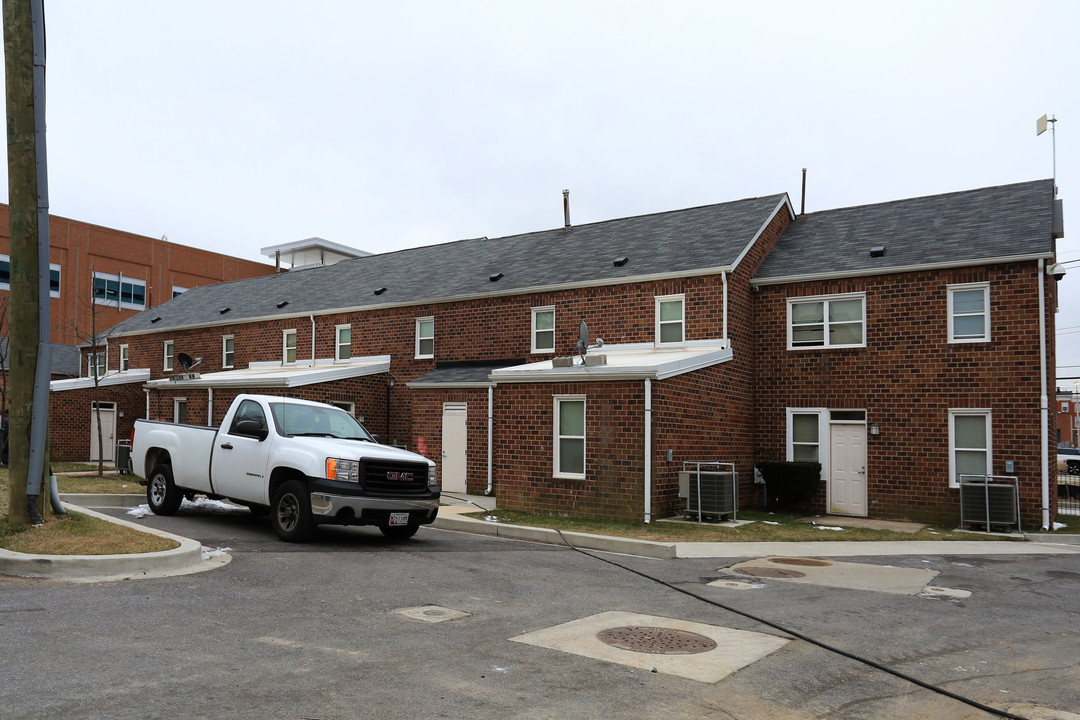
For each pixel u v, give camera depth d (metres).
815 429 18.66
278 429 11.77
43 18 9.62
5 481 14.87
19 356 9.52
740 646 6.37
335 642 6.04
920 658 6.19
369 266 29.95
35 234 9.56
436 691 4.98
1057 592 9.33
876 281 18.00
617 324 19.73
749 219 20.70
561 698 4.94
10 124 9.45
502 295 21.92
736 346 18.52
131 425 30.03
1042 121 19.56
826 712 4.89
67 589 7.48
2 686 4.70
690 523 14.67
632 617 7.34
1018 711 5.00
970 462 16.75
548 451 16.16
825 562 11.41
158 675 5.04
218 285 36.25
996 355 16.52
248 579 8.36
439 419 21.22
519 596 8.16
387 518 11.27
